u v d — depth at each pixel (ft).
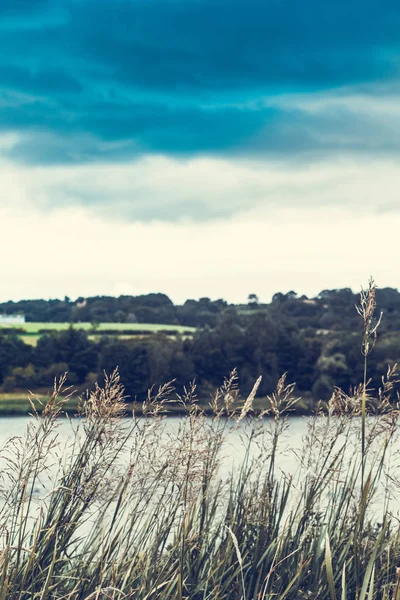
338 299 362.12
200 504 18.80
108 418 15.53
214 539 18.66
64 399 14.99
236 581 17.88
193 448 16.49
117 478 16.05
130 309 418.31
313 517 18.81
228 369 272.31
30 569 14.92
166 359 269.85
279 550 17.25
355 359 230.68
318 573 17.72
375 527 20.16
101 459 15.61
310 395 249.34
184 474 16.08
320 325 332.80
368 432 17.97
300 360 271.08
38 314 418.72
